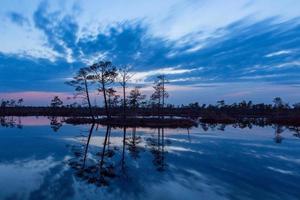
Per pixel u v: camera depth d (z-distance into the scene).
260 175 16.38
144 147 26.56
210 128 53.72
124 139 31.67
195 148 26.52
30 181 13.76
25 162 18.16
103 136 35.16
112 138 33.34
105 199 11.53
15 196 11.66
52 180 13.99
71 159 19.42
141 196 12.09
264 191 13.38
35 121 67.31
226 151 24.95
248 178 15.65
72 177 14.62
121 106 77.75
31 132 39.19
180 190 13.16
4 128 45.88
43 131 40.81
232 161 20.38
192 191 13.08
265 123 72.25
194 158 21.25
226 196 12.53
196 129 50.75
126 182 14.11
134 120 64.69
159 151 24.33
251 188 13.81
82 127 49.28
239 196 12.60
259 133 43.19
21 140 29.91
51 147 24.89
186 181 14.70
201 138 35.28
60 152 22.28
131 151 23.88
